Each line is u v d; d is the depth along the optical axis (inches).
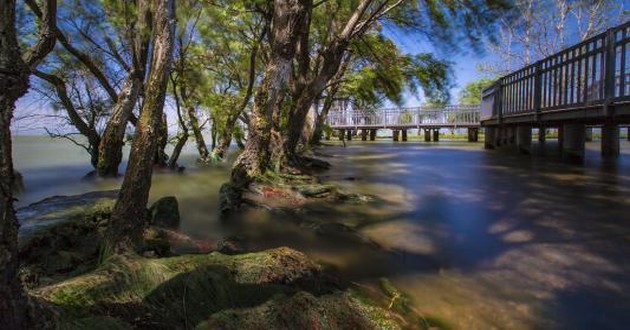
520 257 174.6
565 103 397.1
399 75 757.9
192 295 107.0
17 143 1042.1
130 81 425.1
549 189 328.5
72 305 92.0
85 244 170.1
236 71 628.1
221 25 512.4
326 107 987.3
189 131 583.5
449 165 521.0
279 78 349.1
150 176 149.1
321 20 602.2
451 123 1150.3
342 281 145.9
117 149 437.1
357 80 761.6
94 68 411.5
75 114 443.8
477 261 170.9
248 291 113.3
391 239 202.4
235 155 733.3
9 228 71.9
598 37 334.3
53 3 165.3
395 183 380.8
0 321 69.5
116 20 409.4
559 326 119.4
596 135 1117.1
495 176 409.1
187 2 448.5
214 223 235.0
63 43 371.9
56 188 374.9
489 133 787.4
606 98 319.6
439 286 146.1
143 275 109.0
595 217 236.4
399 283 148.4
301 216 243.8
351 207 272.7
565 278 151.9
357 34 528.4
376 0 554.9
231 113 606.9
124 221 143.0
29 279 129.4
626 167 451.8
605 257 172.2
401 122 1229.7
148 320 97.0
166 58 150.5
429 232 213.5
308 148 745.0
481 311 127.5
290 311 103.4
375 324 111.7
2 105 73.0
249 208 268.8
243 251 171.5
